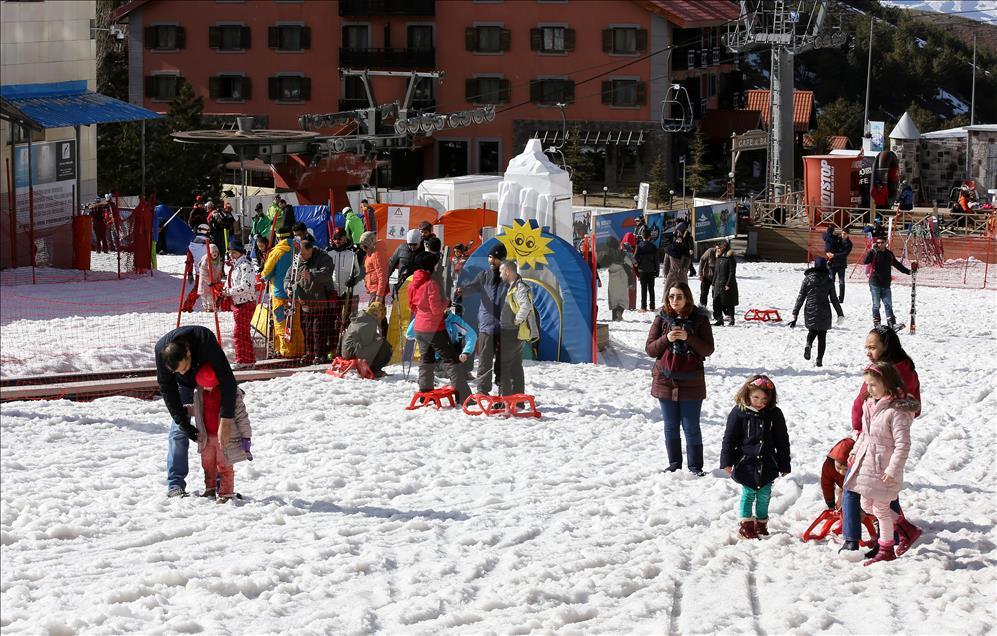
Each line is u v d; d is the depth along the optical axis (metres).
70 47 35.53
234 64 75.19
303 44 74.62
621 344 22.70
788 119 62.31
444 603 8.20
